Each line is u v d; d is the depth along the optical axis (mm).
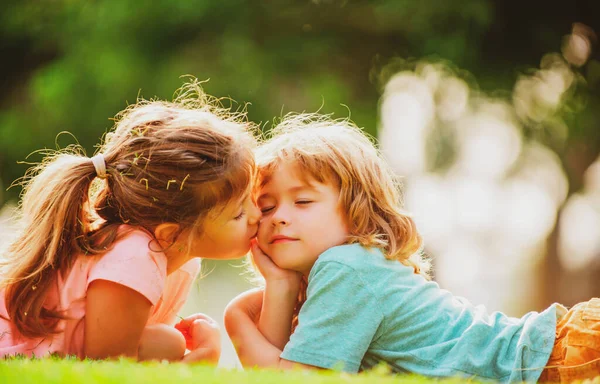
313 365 5348
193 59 20031
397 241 5895
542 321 5484
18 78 22625
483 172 22688
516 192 24141
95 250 5340
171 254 5609
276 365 5477
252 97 19797
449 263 26016
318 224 5715
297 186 5754
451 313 5586
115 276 5203
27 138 21094
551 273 23750
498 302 27984
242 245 5715
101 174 5543
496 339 5426
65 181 5441
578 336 5340
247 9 20234
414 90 21094
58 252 5367
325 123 6625
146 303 5289
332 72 20562
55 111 20359
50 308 5309
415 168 21781
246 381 3939
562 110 21000
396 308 5465
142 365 4500
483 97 21016
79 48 20375
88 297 5262
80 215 5438
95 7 20500
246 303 5969
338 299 5418
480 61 20484
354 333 5379
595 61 20828
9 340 5336
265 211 5895
